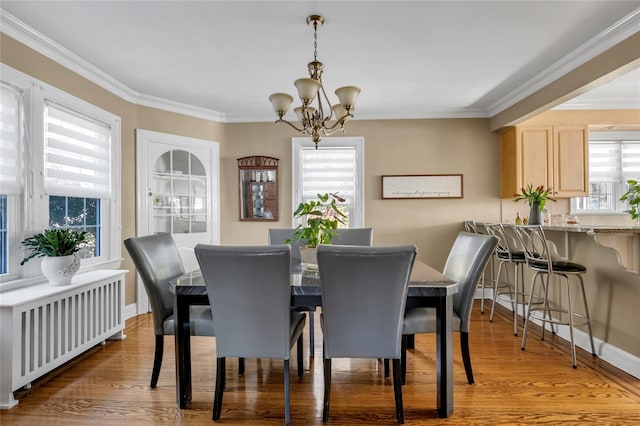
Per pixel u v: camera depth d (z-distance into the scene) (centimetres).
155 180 383
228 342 180
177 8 215
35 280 244
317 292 180
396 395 179
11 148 232
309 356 267
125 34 246
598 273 257
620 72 250
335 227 226
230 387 219
